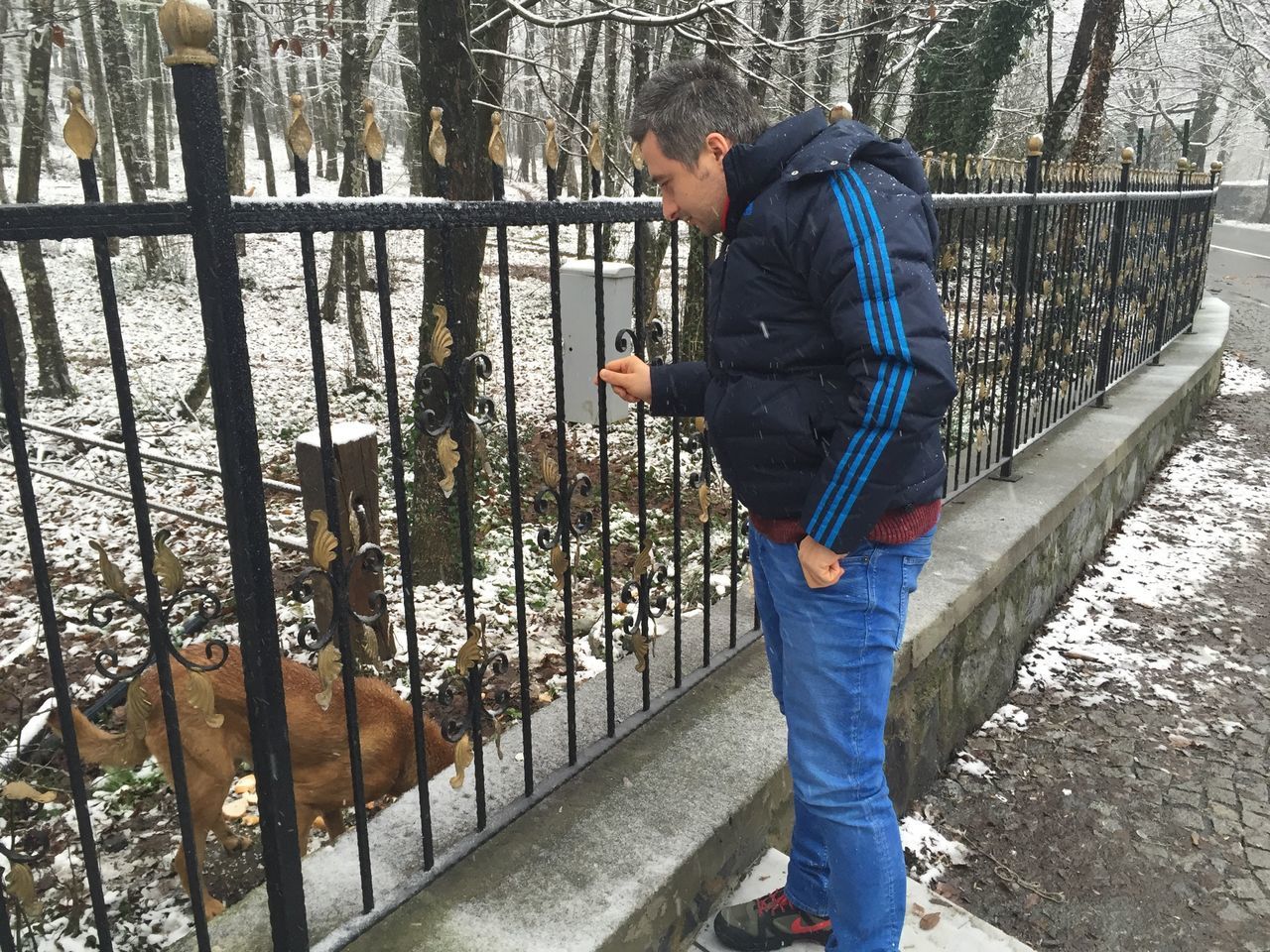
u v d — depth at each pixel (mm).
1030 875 2881
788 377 1634
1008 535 3832
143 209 1222
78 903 2777
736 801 2217
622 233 18938
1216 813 3156
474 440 1847
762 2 7590
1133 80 20250
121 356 1260
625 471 7223
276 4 9703
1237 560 5223
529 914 1853
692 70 1713
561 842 2072
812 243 1499
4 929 1454
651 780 2299
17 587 5348
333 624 1631
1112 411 6098
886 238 1439
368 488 3410
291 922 1608
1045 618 4488
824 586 1603
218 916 1869
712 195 1731
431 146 1603
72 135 1141
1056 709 3787
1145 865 2922
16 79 14141
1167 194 7027
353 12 9961
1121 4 12648
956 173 3822
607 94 11625
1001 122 19453
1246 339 12844
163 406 9414
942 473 1733
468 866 1994
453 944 1771
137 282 14258
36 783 3350
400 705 2623
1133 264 6543
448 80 4484
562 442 2064
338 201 1437
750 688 2732
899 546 1693
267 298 14375
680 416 2326
